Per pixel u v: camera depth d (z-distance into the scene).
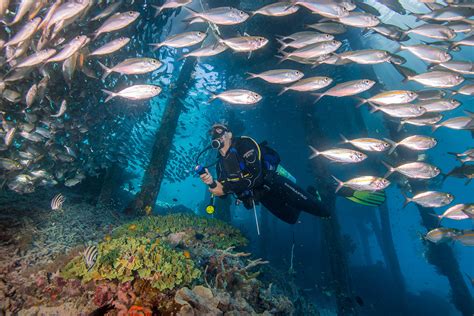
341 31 6.47
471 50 21.33
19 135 5.71
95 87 7.34
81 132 7.38
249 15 5.07
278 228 28.17
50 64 5.52
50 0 4.44
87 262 3.19
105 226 6.88
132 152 11.55
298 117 21.30
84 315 3.04
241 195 4.70
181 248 5.06
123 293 3.09
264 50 13.77
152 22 8.45
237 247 7.11
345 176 23.94
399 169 5.41
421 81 5.70
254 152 4.48
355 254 33.09
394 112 5.59
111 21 4.64
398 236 65.88
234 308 3.38
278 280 8.45
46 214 6.28
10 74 4.51
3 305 3.12
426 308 20.08
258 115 22.67
